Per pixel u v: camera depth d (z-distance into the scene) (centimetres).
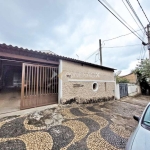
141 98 1195
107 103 827
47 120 406
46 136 307
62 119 426
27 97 511
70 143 281
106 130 361
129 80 1847
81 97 741
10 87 1074
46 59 579
